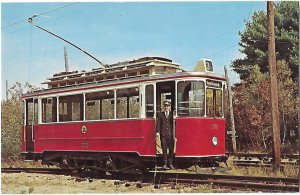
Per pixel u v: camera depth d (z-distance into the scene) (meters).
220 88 16.09
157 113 15.71
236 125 34.41
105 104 17.27
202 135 15.39
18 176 18.73
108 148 16.98
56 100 19.36
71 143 18.50
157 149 15.59
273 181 14.80
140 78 16.16
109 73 17.72
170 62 16.83
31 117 21.25
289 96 31.92
